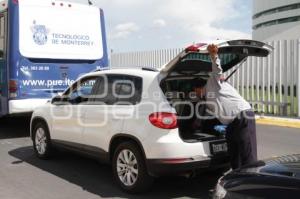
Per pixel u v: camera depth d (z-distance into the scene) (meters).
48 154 8.43
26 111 10.80
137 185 6.19
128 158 6.33
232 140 6.16
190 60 6.28
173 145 5.82
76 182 6.99
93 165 8.12
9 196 6.25
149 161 5.95
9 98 10.73
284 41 15.05
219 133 6.30
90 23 11.88
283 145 10.05
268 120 14.08
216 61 6.09
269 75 15.62
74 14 11.56
